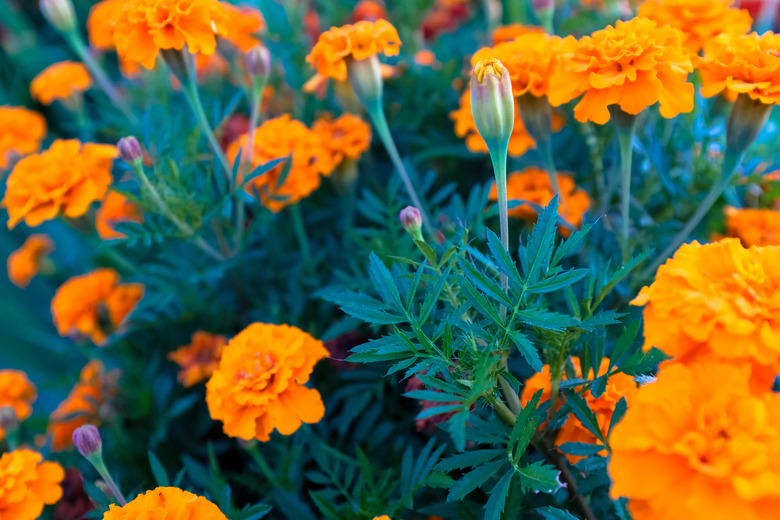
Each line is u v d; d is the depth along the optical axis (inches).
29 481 13.6
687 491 9.8
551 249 11.5
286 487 15.0
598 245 16.1
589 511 12.4
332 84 21.6
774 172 18.1
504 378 12.0
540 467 11.2
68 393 26.8
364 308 11.9
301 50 23.4
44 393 29.1
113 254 18.4
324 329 18.1
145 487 17.2
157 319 19.1
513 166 18.9
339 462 14.7
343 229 19.1
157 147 17.1
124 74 27.7
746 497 9.4
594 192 17.6
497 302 12.3
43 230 34.2
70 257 28.3
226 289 19.7
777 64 12.8
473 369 11.4
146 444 17.9
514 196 16.5
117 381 19.0
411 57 21.6
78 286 21.1
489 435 11.9
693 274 10.7
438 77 21.3
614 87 13.0
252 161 17.3
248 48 18.7
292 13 24.5
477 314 12.8
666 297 10.7
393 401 16.5
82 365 26.2
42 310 33.2
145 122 17.0
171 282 18.1
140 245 20.0
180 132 18.9
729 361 10.4
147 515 11.6
